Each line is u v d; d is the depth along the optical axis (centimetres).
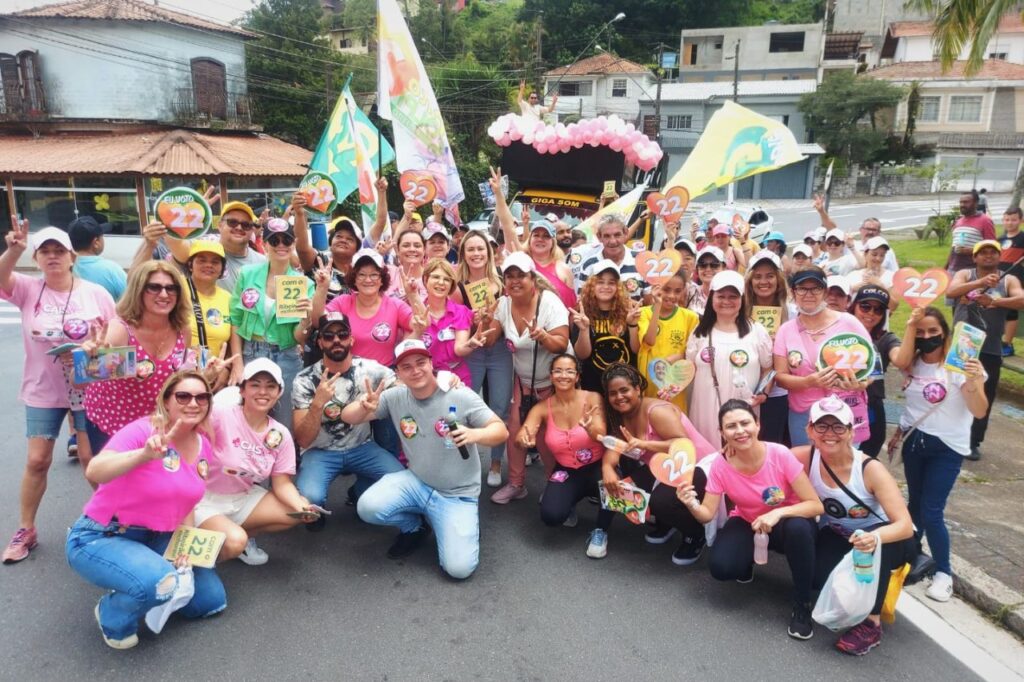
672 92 4481
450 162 826
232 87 2612
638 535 497
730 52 4878
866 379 433
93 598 398
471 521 444
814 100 3994
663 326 516
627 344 522
